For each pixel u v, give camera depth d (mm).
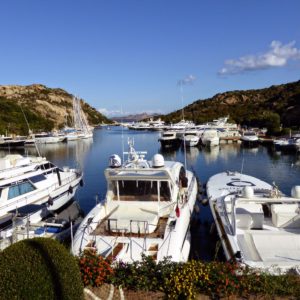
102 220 10859
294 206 10773
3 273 4879
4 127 80812
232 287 6242
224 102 152875
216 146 54906
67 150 58375
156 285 6535
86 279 6664
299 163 36969
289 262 7934
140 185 11461
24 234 11773
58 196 19234
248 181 17641
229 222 10273
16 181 16812
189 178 16609
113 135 96688
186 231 10984
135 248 8883
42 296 4941
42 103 145500
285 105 102438
